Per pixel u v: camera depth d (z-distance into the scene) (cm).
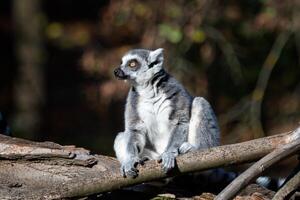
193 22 1568
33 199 770
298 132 763
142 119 887
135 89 900
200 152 770
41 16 2200
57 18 2408
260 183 861
